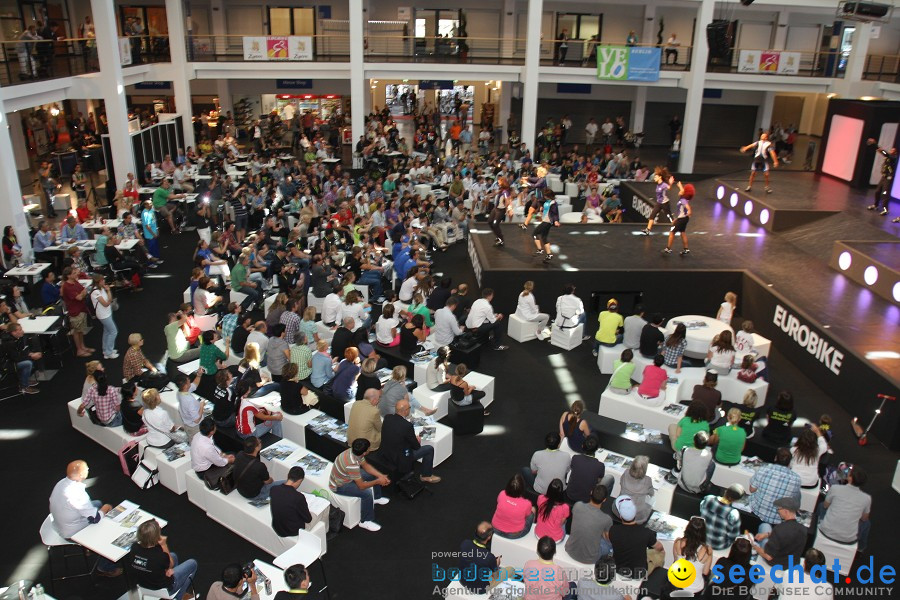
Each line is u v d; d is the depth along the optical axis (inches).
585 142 1227.9
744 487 307.0
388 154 941.8
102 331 484.4
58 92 687.7
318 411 345.4
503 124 1165.7
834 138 792.3
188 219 744.3
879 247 518.3
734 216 700.0
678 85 965.8
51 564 258.8
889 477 336.8
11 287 442.0
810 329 432.8
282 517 257.3
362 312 451.2
